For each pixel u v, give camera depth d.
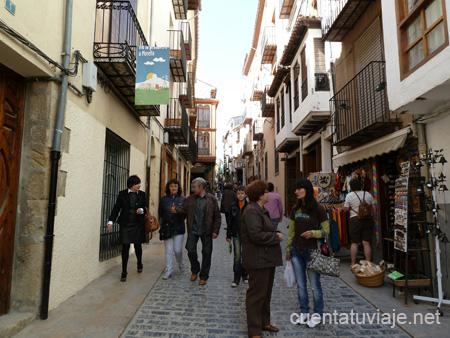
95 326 3.42
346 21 7.42
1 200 3.37
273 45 17.81
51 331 3.29
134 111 7.43
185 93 17.42
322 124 9.84
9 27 2.90
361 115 7.16
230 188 9.02
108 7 5.41
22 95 3.67
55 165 3.73
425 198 4.30
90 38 4.86
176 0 13.16
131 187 5.31
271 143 19.86
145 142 8.84
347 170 8.17
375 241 6.59
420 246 4.48
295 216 3.82
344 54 8.20
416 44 4.17
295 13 13.57
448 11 3.49
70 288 4.30
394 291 4.44
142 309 3.98
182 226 5.65
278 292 4.78
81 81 4.49
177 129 12.18
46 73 3.60
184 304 4.18
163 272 5.72
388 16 4.75
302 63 10.21
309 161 12.48
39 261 3.58
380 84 5.88
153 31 8.64
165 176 12.58
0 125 3.29
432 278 4.32
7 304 3.48
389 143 5.51
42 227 3.61
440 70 3.60
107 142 5.92
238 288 4.89
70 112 4.21
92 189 5.02
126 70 5.33
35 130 3.68
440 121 4.41
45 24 3.54
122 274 5.11
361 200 5.71
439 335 3.28
